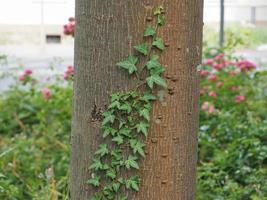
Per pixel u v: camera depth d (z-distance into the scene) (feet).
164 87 8.46
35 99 21.93
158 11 8.23
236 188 13.74
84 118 8.83
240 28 37.68
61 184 13.87
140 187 8.73
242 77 21.52
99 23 8.44
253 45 36.58
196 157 9.14
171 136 8.63
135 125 8.50
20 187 14.88
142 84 8.42
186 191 8.97
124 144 8.60
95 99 8.65
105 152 8.66
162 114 8.52
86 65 8.68
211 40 34.47
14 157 16.79
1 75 24.71
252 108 19.90
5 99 22.09
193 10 8.48
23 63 28.94
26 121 21.17
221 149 17.03
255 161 15.29
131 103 8.47
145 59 8.37
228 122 18.30
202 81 20.94
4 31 31.40
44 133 19.27
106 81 8.53
